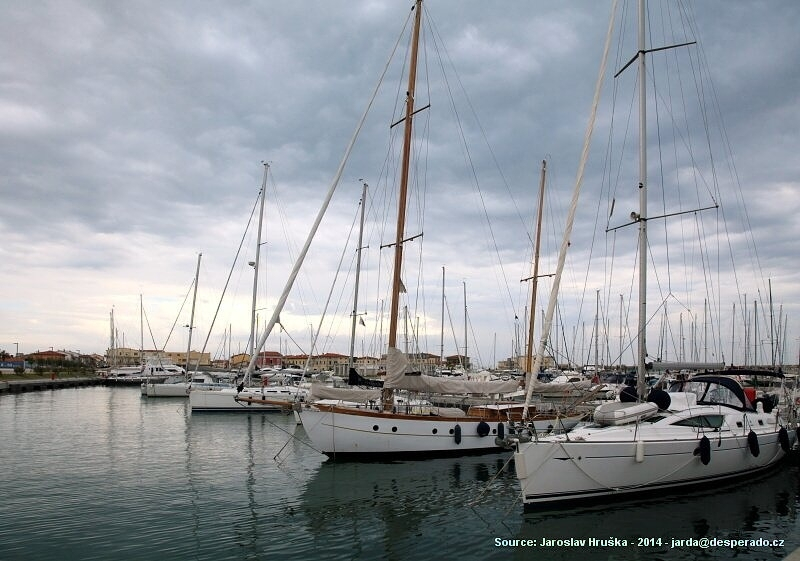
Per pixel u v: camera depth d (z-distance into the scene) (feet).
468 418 65.82
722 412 53.21
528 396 49.47
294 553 35.65
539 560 35.09
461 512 44.37
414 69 72.54
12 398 156.97
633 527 40.50
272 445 76.02
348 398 64.95
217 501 47.09
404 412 66.33
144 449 72.49
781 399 66.28
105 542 36.91
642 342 55.01
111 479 54.85
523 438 43.75
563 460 43.27
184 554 35.06
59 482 53.47
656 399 51.62
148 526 40.34
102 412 118.52
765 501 46.62
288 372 182.39
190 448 73.41
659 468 46.29
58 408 127.24
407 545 37.32
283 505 46.09
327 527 40.73
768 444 54.65
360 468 59.21
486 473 57.36
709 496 47.62
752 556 35.86
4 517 42.14
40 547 35.81
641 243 56.85
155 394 155.12
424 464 61.05
